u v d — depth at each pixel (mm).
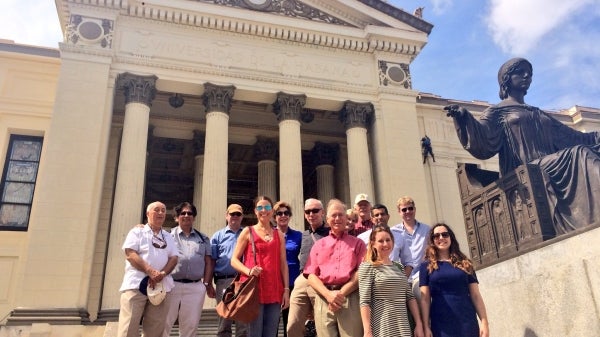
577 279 6273
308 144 30828
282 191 23469
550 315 6629
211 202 21828
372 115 26719
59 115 21062
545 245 7078
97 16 23141
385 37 27156
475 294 6102
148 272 7109
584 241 6332
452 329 5867
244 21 25203
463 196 9992
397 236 7562
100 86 21938
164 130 27938
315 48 26672
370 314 5730
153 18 24141
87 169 20594
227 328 8617
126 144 21703
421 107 29969
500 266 7750
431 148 27812
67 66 21922
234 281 7043
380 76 26922
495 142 9672
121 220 20188
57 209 19703
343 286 6117
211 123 23453
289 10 26656
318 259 6523
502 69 10398
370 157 27141
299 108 25188
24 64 24672
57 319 17844
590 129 32094
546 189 7918
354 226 8453
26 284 18344
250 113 29469
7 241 22062
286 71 25594
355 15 27422
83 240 19516
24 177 23328
